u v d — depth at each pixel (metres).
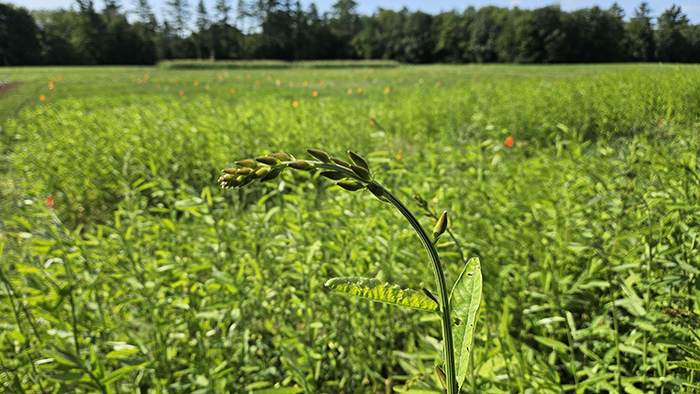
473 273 0.30
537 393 0.72
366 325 1.06
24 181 2.27
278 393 0.63
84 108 4.64
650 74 3.33
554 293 0.85
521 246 1.09
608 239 1.00
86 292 0.75
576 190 1.22
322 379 1.06
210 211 1.11
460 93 4.64
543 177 1.37
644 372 0.73
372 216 1.21
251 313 1.06
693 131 1.29
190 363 0.88
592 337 0.98
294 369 0.76
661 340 0.72
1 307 0.86
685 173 0.91
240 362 0.84
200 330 0.91
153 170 1.40
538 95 3.82
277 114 3.69
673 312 0.68
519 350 0.87
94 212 2.30
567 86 4.29
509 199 1.27
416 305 0.29
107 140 2.81
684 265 0.74
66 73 16.03
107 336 0.91
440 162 1.68
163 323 0.85
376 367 1.05
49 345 0.55
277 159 0.28
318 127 3.12
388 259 1.08
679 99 2.10
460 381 0.29
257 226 1.16
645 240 0.89
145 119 3.39
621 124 2.43
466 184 1.35
